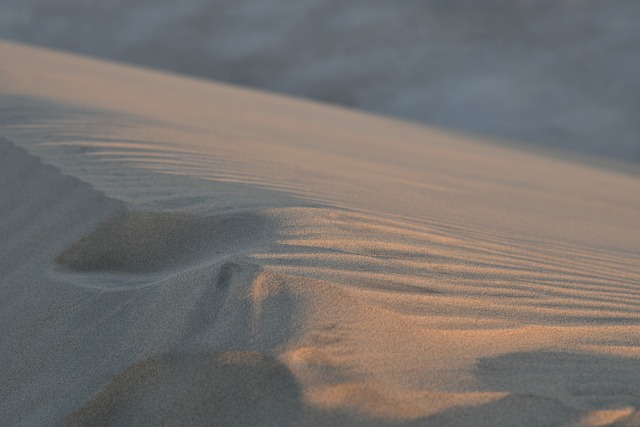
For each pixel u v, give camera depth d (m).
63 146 3.65
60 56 15.50
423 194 4.11
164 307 1.92
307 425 1.55
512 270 2.46
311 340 1.70
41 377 1.99
